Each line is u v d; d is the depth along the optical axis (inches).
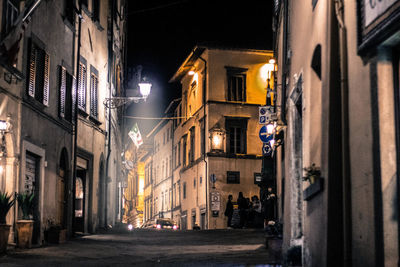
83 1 929.5
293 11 499.8
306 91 416.2
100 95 1059.9
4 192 608.4
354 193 291.0
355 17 288.5
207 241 831.7
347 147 302.5
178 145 2218.3
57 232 722.8
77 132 901.8
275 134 626.8
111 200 1254.3
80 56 922.7
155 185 2817.4
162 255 600.1
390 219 250.7
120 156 1611.7
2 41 574.6
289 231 486.9
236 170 1731.1
